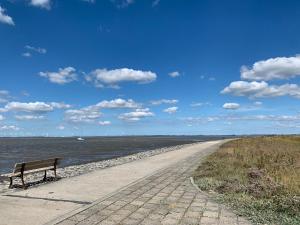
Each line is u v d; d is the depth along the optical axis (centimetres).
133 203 1048
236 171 1689
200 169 1909
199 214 925
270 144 4753
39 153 5516
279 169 1684
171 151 4041
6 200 1084
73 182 1488
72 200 1092
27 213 921
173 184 1418
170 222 851
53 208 980
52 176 1800
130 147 7538
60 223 827
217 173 1655
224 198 1103
